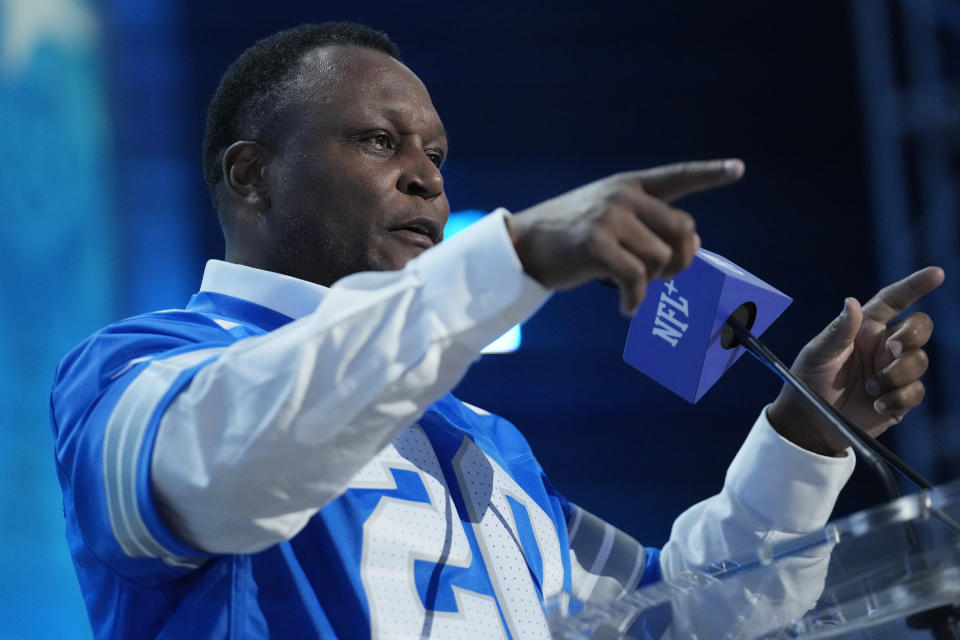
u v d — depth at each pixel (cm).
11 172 2102
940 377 2298
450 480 596
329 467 433
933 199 2361
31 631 2000
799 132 2467
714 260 629
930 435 2258
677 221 384
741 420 2355
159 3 2198
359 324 425
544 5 2377
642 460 2339
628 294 382
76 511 512
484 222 425
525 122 2373
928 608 382
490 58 2370
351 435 427
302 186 666
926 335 640
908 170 2414
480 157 2355
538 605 585
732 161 381
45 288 2091
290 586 515
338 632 514
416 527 554
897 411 640
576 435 2342
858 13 2414
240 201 695
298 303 644
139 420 475
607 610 387
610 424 2344
